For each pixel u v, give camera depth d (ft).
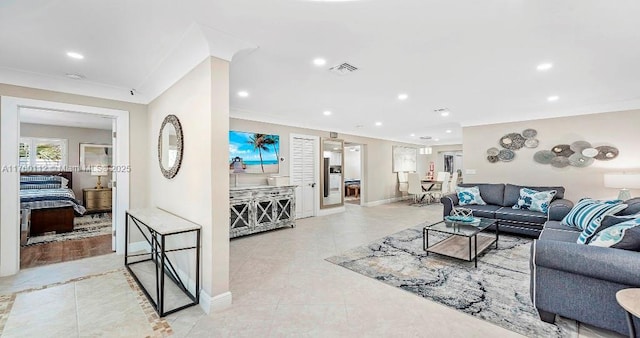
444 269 9.71
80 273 9.52
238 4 5.54
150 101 11.76
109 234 14.69
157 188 10.84
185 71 8.25
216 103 7.04
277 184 16.16
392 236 14.42
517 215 13.97
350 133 23.93
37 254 11.44
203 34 6.56
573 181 15.11
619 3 5.53
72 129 20.74
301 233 15.12
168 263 9.36
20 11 5.77
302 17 6.03
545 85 10.87
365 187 26.00
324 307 7.18
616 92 11.89
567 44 7.36
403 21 6.21
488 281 8.70
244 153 16.26
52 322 6.57
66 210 15.16
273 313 6.91
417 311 6.97
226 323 6.50
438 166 34.94
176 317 6.77
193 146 7.80
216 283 7.06
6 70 9.05
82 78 9.98
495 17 6.06
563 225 11.16
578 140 14.92
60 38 6.99
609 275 5.52
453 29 6.57
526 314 6.80
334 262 10.49
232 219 13.73
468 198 16.87
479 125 18.39
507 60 8.43
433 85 10.88
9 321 6.60
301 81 10.37
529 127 16.48
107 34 6.77
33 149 19.39
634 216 7.09
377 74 9.64
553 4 5.57
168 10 5.74
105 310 7.11
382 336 5.98
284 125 18.54
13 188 9.42
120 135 11.48
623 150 13.69
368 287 8.33
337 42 7.23
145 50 7.66
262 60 8.36
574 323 6.37
